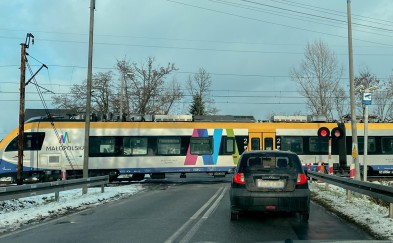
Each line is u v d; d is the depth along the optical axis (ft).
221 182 87.97
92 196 55.88
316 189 61.52
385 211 36.70
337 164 89.20
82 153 85.35
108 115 89.45
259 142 88.58
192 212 40.50
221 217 36.88
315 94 148.05
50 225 34.30
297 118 92.73
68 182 52.42
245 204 32.53
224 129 88.28
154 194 61.05
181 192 63.98
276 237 27.71
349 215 36.24
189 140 87.45
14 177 85.15
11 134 85.97
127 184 84.38
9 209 46.70
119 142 86.28
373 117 98.02
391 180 85.15
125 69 167.22
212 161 87.25
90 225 33.78
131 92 171.42
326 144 89.97
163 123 87.61
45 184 46.03
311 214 37.96
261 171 32.86
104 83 172.45
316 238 27.12
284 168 33.01
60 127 85.61
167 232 29.96
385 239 26.35
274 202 32.22
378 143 91.30
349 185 43.75
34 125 85.56
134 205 47.42
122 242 26.81
